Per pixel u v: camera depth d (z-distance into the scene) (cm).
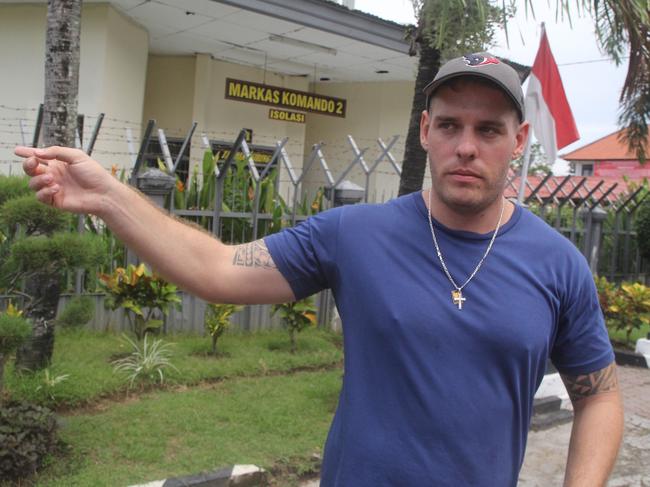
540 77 612
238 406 459
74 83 443
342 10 970
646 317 802
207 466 362
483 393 147
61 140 438
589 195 1024
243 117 1257
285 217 726
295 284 168
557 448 486
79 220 564
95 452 367
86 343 552
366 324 155
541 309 152
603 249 1146
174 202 641
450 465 145
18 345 309
